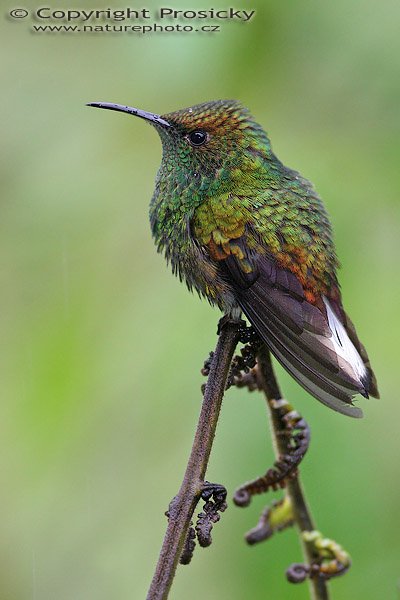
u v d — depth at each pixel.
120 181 7.49
